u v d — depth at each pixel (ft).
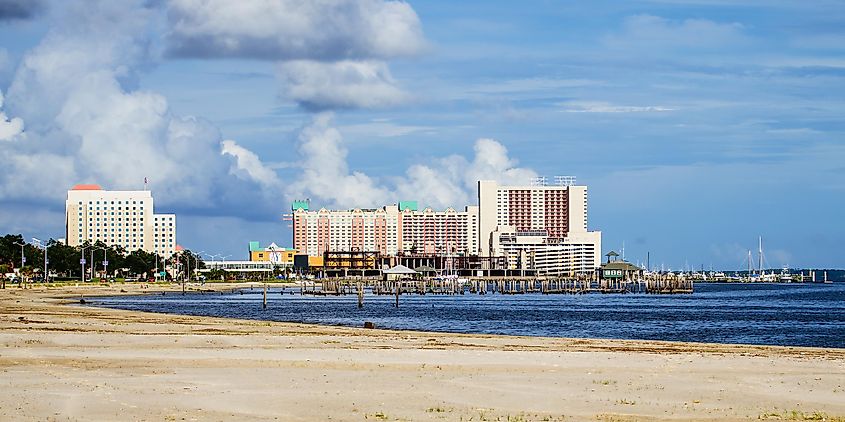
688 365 302.04
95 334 406.00
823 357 341.41
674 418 209.56
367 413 210.59
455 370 287.07
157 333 424.46
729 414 214.48
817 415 213.66
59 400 220.02
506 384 254.88
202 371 277.85
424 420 204.13
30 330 427.33
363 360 310.86
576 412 215.72
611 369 290.97
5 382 246.68
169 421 198.18
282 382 254.27
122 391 234.38
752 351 374.84
